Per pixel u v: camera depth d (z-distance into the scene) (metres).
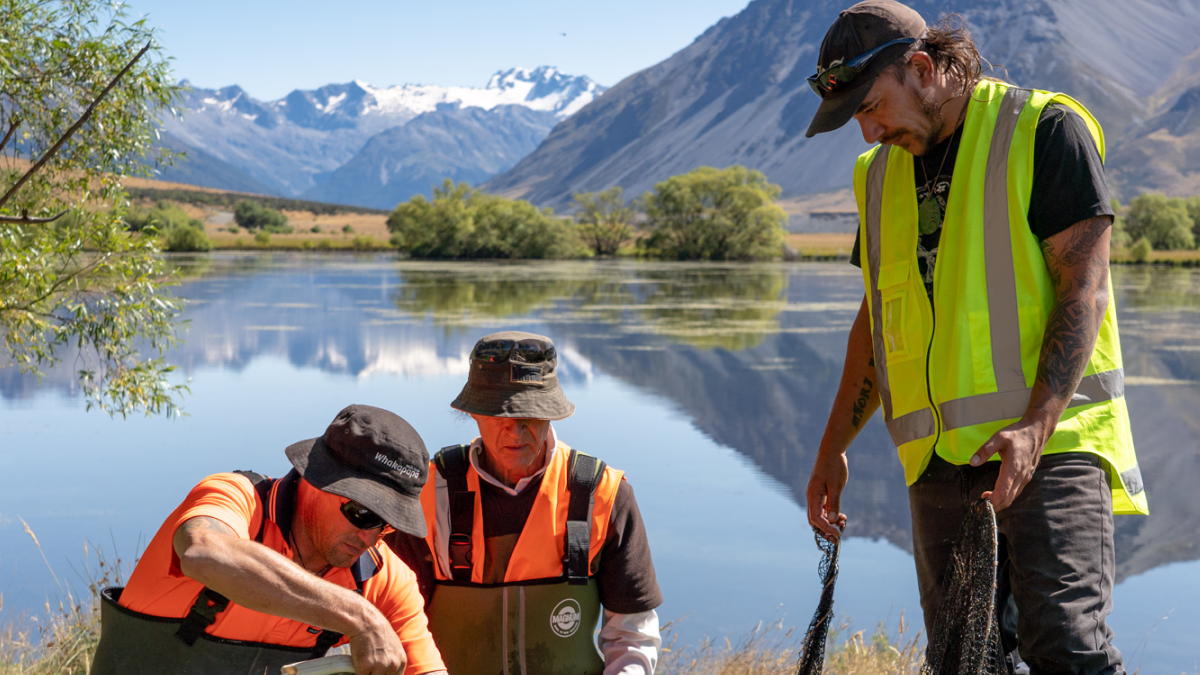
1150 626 6.84
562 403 2.14
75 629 3.51
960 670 1.79
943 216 2.10
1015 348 1.98
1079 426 1.93
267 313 30.19
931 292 2.12
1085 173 1.91
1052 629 1.79
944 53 2.04
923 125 2.07
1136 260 79.75
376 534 1.75
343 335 24.56
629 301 36.91
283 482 1.78
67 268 7.12
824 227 191.75
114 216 7.16
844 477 2.44
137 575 1.75
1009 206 1.98
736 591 7.21
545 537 2.19
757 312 32.38
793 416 15.17
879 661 3.66
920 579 2.21
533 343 2.13
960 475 2.05
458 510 2.19
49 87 6.89
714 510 9.76
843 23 2.04
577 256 89.69
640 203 92.94
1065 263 1.92
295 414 14.22
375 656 1.61
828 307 34.53
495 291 41.88
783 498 10.27
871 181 2.34
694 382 18.33
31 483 9.90
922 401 2.12
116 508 8.94
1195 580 8.01
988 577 1.78
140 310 7.44
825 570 2.36
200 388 16.70
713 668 3.93
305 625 1.79
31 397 15.08
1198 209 104.81
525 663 2.20
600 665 2.31
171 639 1.73
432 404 15.27
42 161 6.12
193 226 92.00
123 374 7.62
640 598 2.24
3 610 5.11
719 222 84.00
